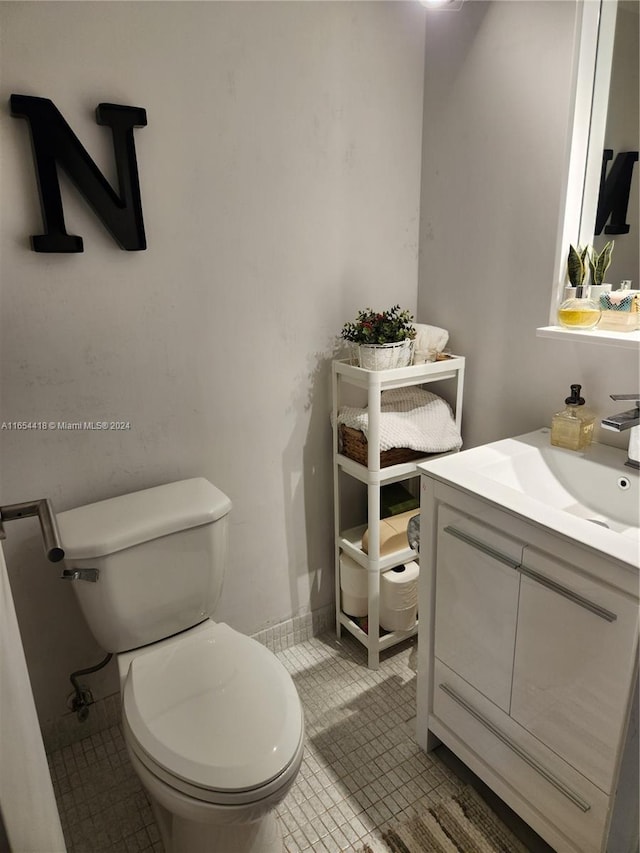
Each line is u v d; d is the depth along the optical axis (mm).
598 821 1067
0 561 673
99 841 1335
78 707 1524
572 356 1471
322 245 1672
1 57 1156
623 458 1359
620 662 957
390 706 1688
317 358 1754
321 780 1460
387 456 1667
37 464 1382
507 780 1271
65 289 1319
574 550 997
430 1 1491
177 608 1426
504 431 1707
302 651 1933
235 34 1396
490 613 1213
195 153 1411
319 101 1559
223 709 1154
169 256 1434
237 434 1666
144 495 1480
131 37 1275
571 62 1311
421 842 1301
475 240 1666
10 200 1222
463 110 1620
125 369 1440
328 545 1952
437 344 1716
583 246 1450
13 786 605
